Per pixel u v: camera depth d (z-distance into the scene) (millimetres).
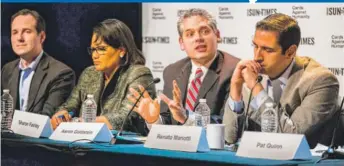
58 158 6973
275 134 5898
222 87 8055
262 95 7648
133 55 8703
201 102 7922
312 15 7609
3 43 9898
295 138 5785
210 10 8211
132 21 8750
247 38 7977
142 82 8398
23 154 7410
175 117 8281
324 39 7566
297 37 7648
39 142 7184
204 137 6332
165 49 8547
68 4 9219
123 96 8500
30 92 9586
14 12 9750
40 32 9555
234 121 7660
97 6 9023
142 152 6266
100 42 8883
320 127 7391
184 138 6383
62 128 7445
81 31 9141
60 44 9352
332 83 7434
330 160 5711
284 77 7664
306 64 7598
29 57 9625
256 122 7617
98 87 8766
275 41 7727
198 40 8258
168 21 8547
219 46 8156
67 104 8977
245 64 7840
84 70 9008
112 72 8750
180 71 8414
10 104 9680
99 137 7102
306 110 7484
